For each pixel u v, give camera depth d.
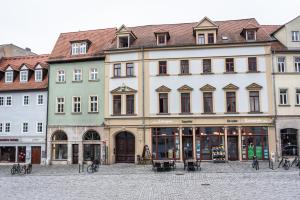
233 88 38.28
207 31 39.91
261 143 37.59
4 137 42.72
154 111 39.41
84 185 23.25
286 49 38.38
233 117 38.03
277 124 37.34
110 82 40.81
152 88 39.78
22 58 48.66
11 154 42.50
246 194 18.33
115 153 40.22
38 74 44.12
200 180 24.31
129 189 20.92
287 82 37.94
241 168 31.25
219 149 37.78
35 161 41.66
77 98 41.75
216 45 39.03
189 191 19.69
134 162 39.66
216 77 38.81
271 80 37.97
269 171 28.73
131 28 45.81
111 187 21.94
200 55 39.41
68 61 42.44
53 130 41.53
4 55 50.53
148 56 40.31
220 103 38.47
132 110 40.25
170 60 39.91
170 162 31.81
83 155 40.66
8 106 43.34
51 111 42.00
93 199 17.86
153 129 39.47
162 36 41.12
